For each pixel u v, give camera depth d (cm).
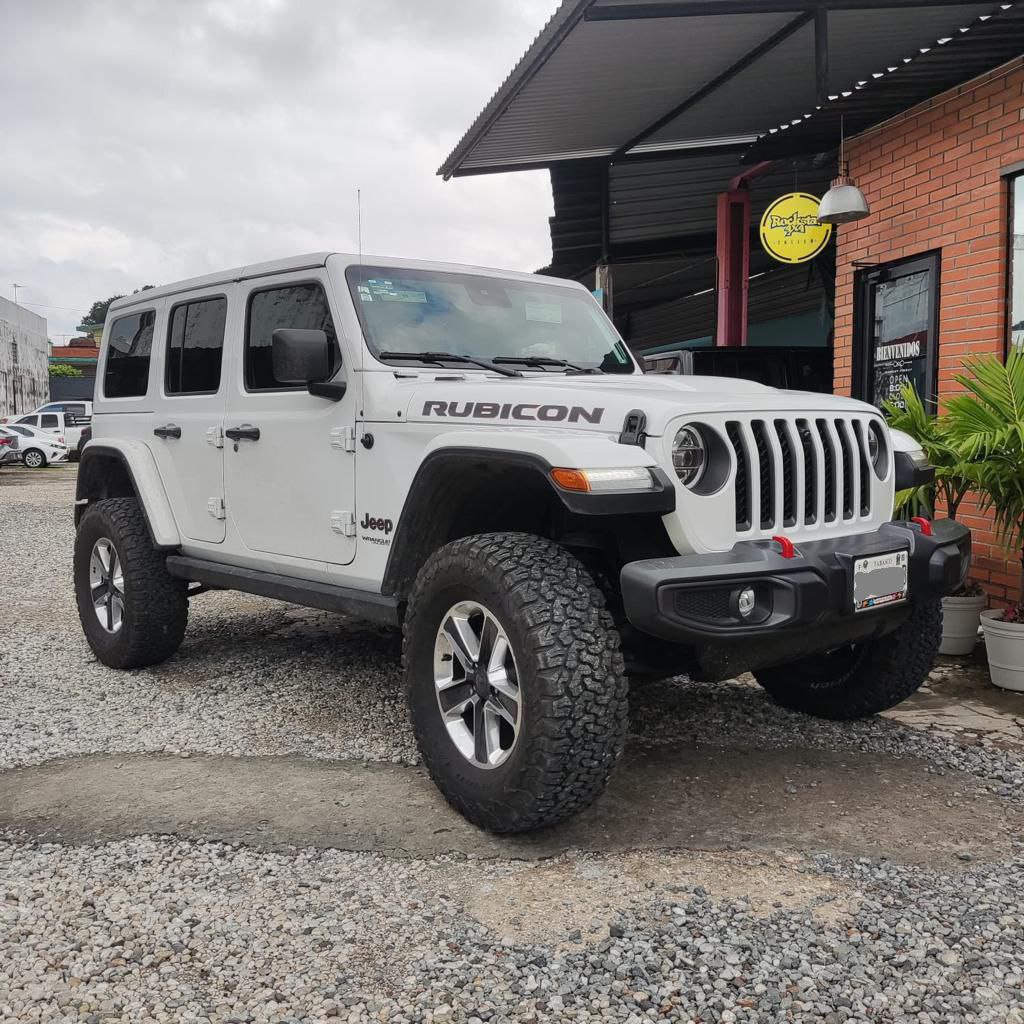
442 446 317
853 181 705
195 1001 224
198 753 386
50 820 323
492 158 905
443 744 319
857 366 715
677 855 295
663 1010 220
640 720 418
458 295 416
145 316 519
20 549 1026
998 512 471
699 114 827
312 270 401
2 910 264
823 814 323
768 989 226
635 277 1432
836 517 330
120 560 489
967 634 514
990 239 577
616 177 1013
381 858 294
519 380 359
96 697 462
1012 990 225
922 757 375
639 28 626
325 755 383
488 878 281
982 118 577
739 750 383
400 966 237
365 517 370
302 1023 216
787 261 816
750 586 286
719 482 298
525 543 304
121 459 504
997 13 471
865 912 259
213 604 689
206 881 280
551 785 282
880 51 701
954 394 611
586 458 276
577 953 242
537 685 279
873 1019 216
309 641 573
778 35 660
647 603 273
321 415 388
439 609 320
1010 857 292
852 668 399
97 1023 216
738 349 889
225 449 443
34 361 4731
